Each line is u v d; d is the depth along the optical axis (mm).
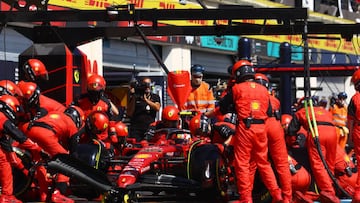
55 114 22812
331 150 23297
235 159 20875
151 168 22266
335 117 42781
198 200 23672
